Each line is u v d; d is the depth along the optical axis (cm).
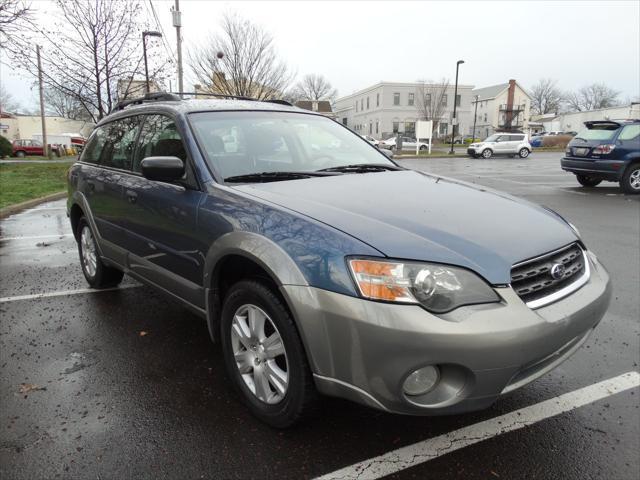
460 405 198
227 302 262
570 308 219
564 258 236
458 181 332
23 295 452
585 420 257
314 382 220
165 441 240
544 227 247
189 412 265
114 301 435
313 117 390
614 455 230
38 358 326
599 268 266
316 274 206
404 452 232
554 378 301
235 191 266
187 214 283
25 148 3706
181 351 337
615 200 1064
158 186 315
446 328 187
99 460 226
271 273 220
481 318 192
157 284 333
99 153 430
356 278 198
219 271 266
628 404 272
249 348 255
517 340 194
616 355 331
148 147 347
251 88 2242
